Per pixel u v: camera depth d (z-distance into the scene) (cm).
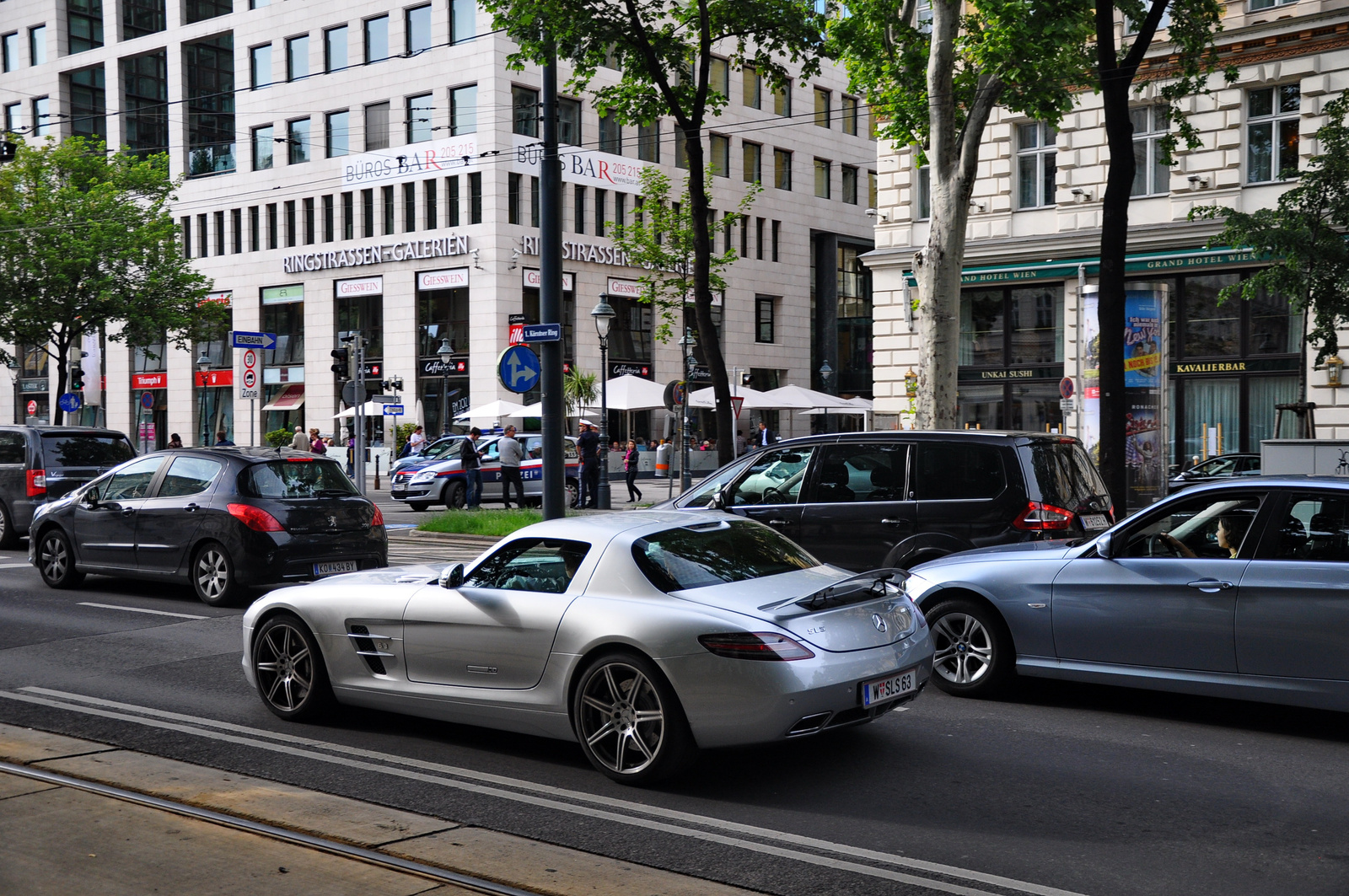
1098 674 721
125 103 5600
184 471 1241
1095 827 521
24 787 556
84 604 1220
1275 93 2564
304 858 459
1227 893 443
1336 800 559
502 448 2506
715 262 3197
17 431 1773
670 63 1809
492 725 636
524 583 636
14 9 5847
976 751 650
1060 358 2866
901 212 3070
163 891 424
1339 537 657
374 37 4738
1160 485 1703
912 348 3044
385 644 678
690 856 483
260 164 5097
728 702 552
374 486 3853
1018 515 882
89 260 3538
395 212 4694
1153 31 1423
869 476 959
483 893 427
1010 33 1490
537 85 4578
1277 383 2598
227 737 689
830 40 1903
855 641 584
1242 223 2202
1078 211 2791
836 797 567
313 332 4953
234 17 5125
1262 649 662
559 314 1545
